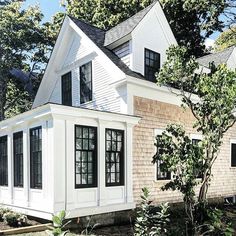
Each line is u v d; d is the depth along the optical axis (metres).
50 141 9.98
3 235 8.77
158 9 14.74
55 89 17.86
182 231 6.22
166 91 13.77
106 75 13.79
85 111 10.55
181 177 7.33
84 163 10.64
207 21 25.98
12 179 12.62
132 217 11.70
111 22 24.27
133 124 12.23
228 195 16.75
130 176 11.95
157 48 14.81
